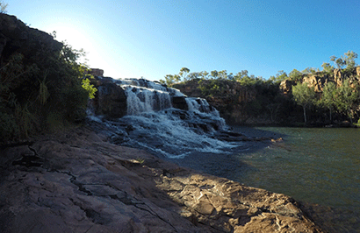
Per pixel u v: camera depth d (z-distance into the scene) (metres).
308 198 5.51
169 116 20.41
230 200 4.50
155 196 4.46
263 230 3.40
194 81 74.19
